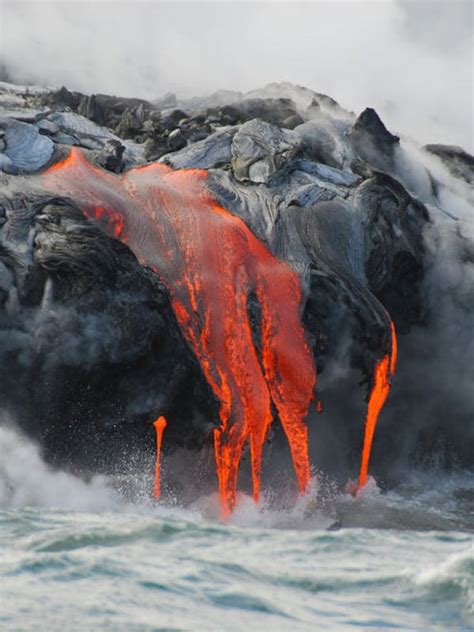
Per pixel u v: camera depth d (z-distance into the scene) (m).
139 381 83.25
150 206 93.31
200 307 89.12
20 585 43.44
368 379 95.12
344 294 93.94
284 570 48.69
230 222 94.31
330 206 98.12
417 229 104.06
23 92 112.12
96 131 103.62
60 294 82.62
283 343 91.12
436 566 49.19
